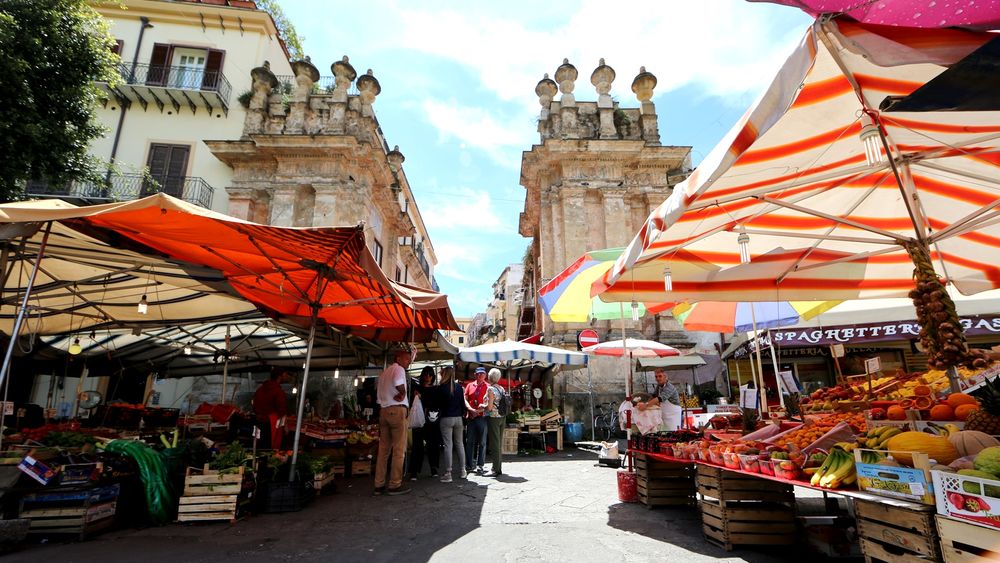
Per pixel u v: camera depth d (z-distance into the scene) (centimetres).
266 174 1708
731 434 520
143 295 699
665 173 1742
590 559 372
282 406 803
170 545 415
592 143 1667
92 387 1414
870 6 207
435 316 828
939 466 248
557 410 1370
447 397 788
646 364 1466
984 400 291
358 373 1473
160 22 1859
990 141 347
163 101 1792
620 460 922
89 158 1109
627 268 371
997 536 209
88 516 438
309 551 397
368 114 1795
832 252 567
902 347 1352
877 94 288
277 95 1789
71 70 976
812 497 620
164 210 433
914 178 439
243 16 1894
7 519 412
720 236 510
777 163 348
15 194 943
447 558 377
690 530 456
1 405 436
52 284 625
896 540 265
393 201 2047
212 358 1250
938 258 597
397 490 661
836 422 410
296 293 752
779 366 1463
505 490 678
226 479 512
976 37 197
